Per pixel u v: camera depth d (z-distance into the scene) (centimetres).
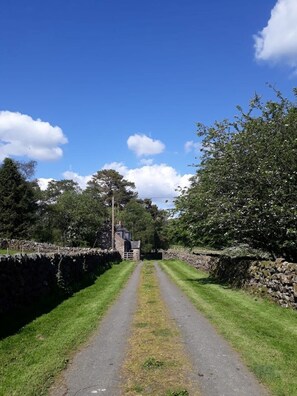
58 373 671
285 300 1258
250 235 1756
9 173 5456
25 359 741
